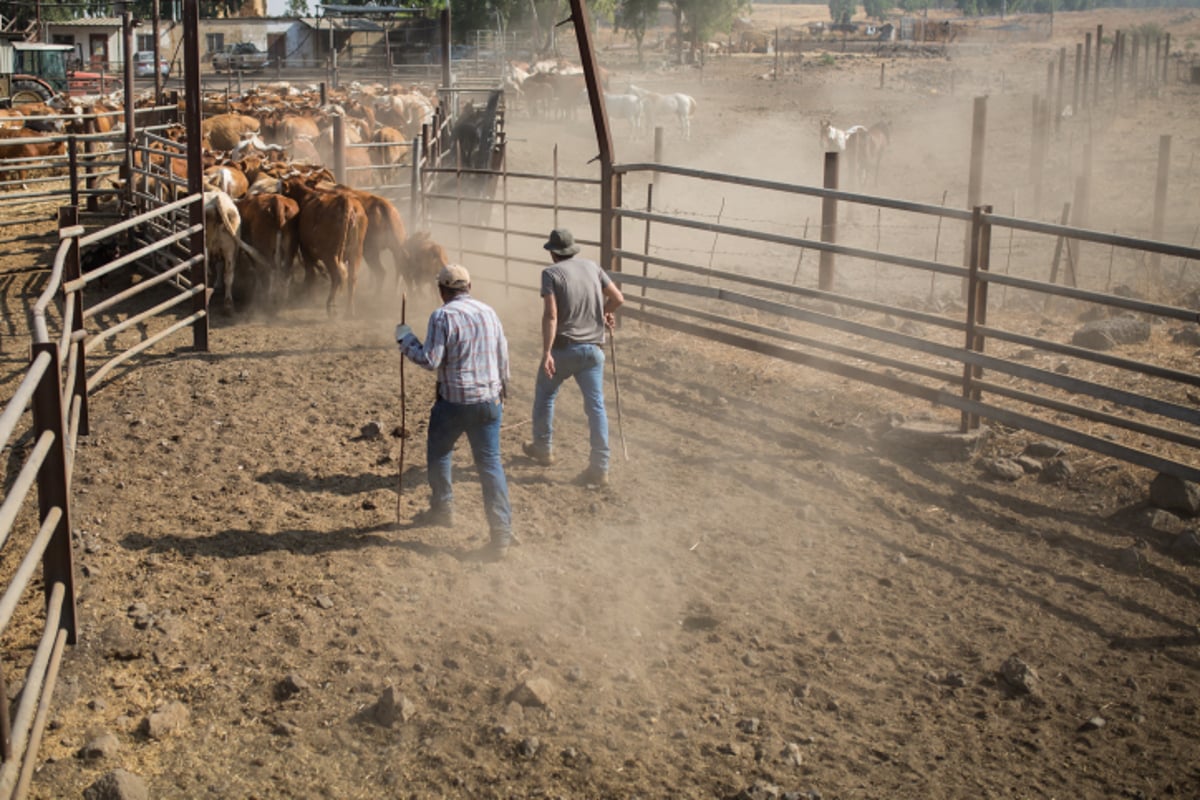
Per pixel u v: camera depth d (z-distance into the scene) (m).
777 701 5.22
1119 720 5.06
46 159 16.22
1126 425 7.22
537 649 5.59
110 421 8.79
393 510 7.20
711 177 10.05
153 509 7.15
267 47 64.88
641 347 10.71
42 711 4.66
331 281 12.05
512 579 6.32
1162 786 4.61
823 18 191.50
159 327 11.72
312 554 6.56
